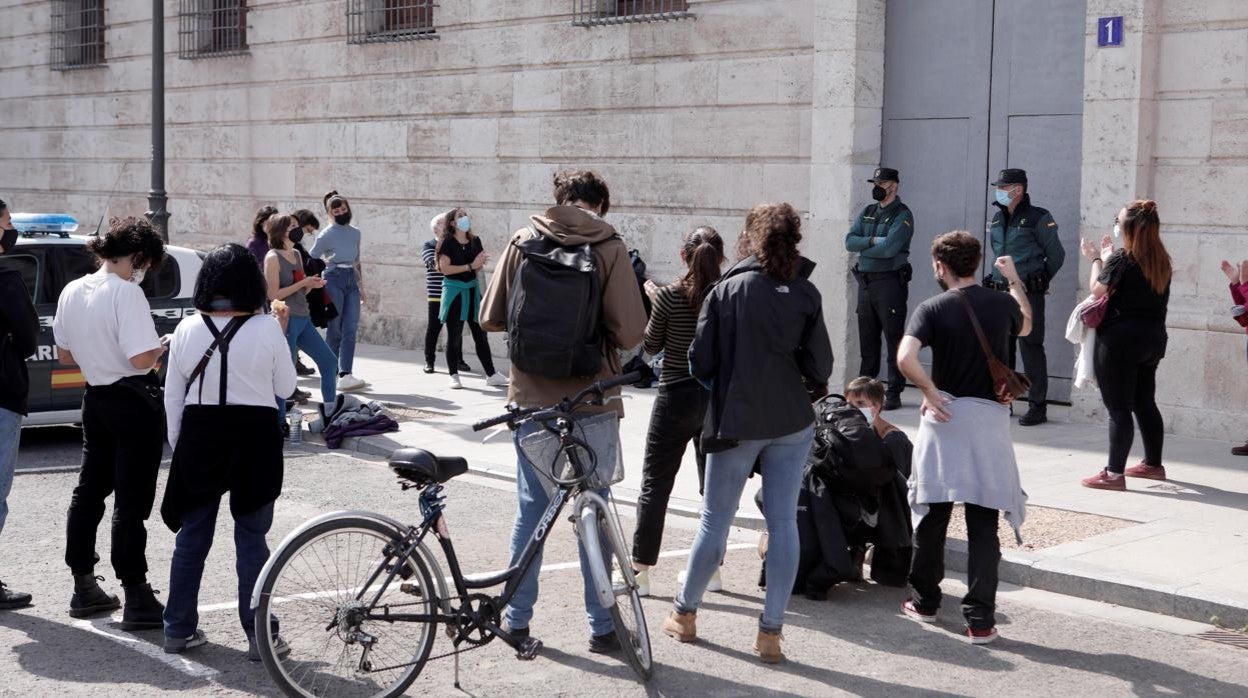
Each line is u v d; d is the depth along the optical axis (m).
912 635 6.07
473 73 15.71
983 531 5.96
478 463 9.82
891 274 11.52
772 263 5.47
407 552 5.11
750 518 8.04
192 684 5.33
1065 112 11.27
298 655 5.11
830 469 6.59
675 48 13.59
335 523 5.08
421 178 16.42
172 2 19.72
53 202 22.48
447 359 13.48
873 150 12.39
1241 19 10.02
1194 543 7.29
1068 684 5.45
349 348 13.21
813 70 12.46
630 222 14.08
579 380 5.55
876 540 6.74
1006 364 5.96
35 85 22.72
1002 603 6.61
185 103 19.70
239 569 5.58
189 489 5.52
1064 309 11.36
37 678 5.38
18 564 7.09
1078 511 8.02
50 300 10.16
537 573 5.54
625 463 9.84
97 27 21.58
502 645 5.86
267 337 5.54
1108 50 10.57
